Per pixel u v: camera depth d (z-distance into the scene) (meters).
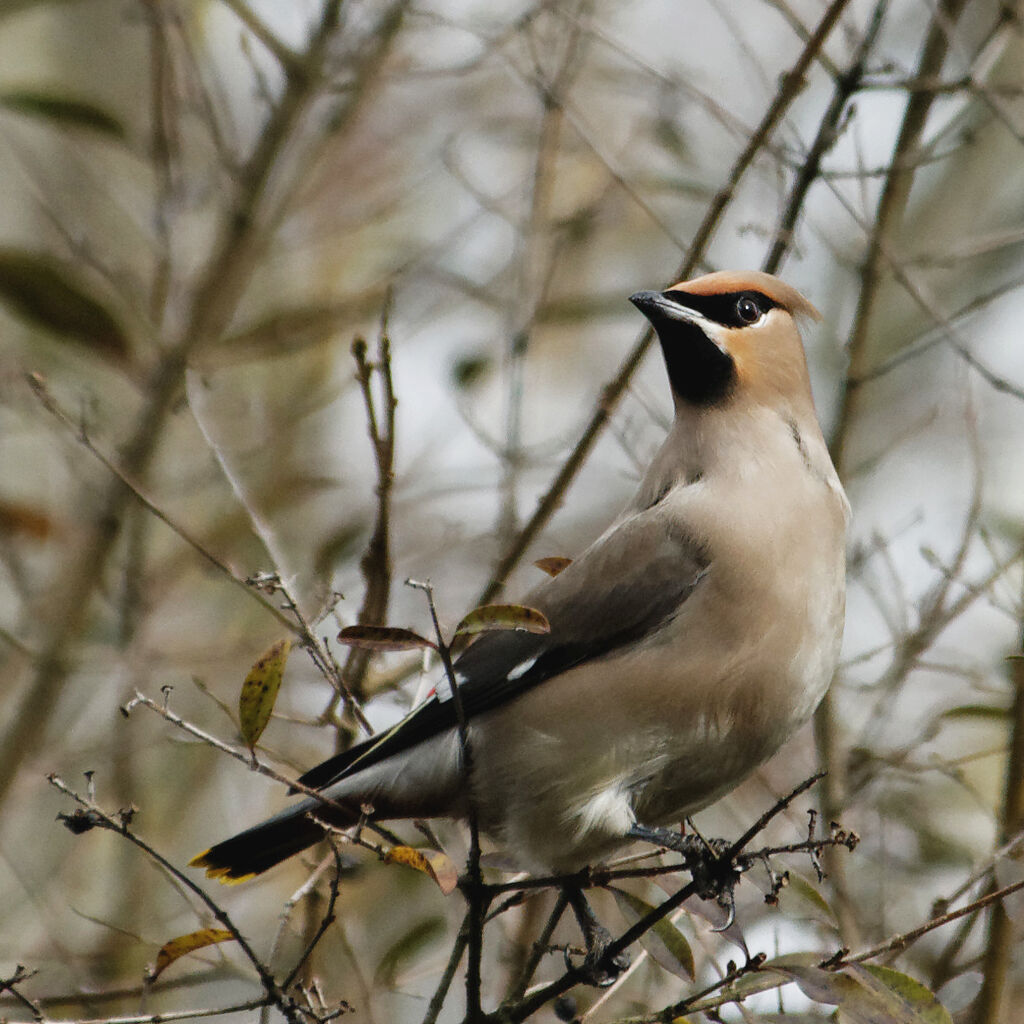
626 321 14.28
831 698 10.75
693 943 9.98
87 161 13.52
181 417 12.75
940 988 9.80
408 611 12.66
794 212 10.79
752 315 9.91
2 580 13.42
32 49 14.91
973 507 10.86
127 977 10.96
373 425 8.70
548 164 12.10
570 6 12.38
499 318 14.32
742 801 11.91
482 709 9.38
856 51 10.86
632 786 9.28
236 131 12.79
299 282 14.55
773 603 9.19
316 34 12.25
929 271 15.34
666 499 9.64
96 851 12.41
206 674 12.58
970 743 11.98
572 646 9.30
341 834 7.61
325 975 10.52
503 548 10.97
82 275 12.27
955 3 11.53
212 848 9.18
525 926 10.32
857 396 11.40
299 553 13.29
